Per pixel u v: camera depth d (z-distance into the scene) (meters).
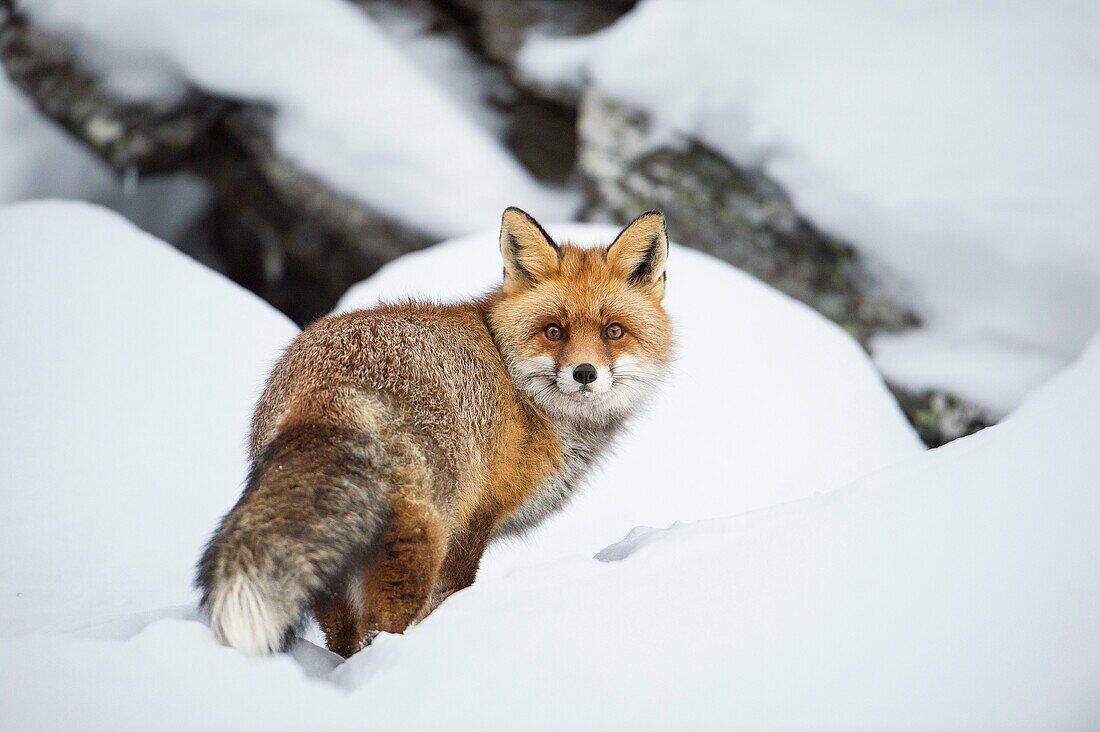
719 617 5.00
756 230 17.69
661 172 18.66
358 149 20.81
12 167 21.86
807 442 11.39
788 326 13.24
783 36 18.73
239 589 5.30
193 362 10.93
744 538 5.73
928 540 5.52
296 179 20.92
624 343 7.90
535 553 9.73
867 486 6.25
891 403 12.57
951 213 16.08
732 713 4.36
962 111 17.14
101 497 9.10
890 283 16.53
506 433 7.39
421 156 20.69
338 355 6.45
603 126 19.31
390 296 13.20
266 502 5.60
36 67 21.28
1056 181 15.93
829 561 5.41
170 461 9.66
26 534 8.60
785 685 4.52
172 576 8.38
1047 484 5.96
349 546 5.74
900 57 18.09
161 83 21.05
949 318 16.03
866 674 4.57
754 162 17.88
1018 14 18.75
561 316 7.71
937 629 4.83
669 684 4.54
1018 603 4.98
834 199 16.97
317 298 22.41
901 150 16.89
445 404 6.68
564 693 4.49
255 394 10.69
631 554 5.84
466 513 6.93
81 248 12.26
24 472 9.21
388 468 6.10
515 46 22.56
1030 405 7.70
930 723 4.27
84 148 22.84
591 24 22.84
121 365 10.66
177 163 21.55
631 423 8.64
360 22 22.42
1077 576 5.14
